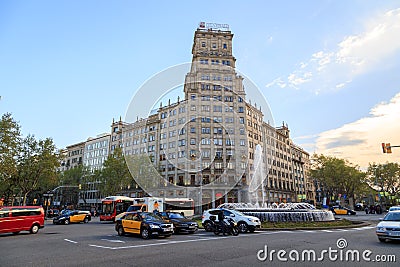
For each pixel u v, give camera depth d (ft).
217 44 195.11
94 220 114.21
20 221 52.54
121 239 40.37
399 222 34.35
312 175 201.36
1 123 97.40
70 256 26.40
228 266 21.13
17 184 118.93
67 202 224.33
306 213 61.52
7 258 26.07
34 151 119.34
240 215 48.98
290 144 243.40
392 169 194.49
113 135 243.60
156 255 25.95
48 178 123.54
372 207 154.30
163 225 41.04
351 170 184.24
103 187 178.81
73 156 286.87
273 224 55.72
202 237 41.06
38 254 28.02
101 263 22.72
